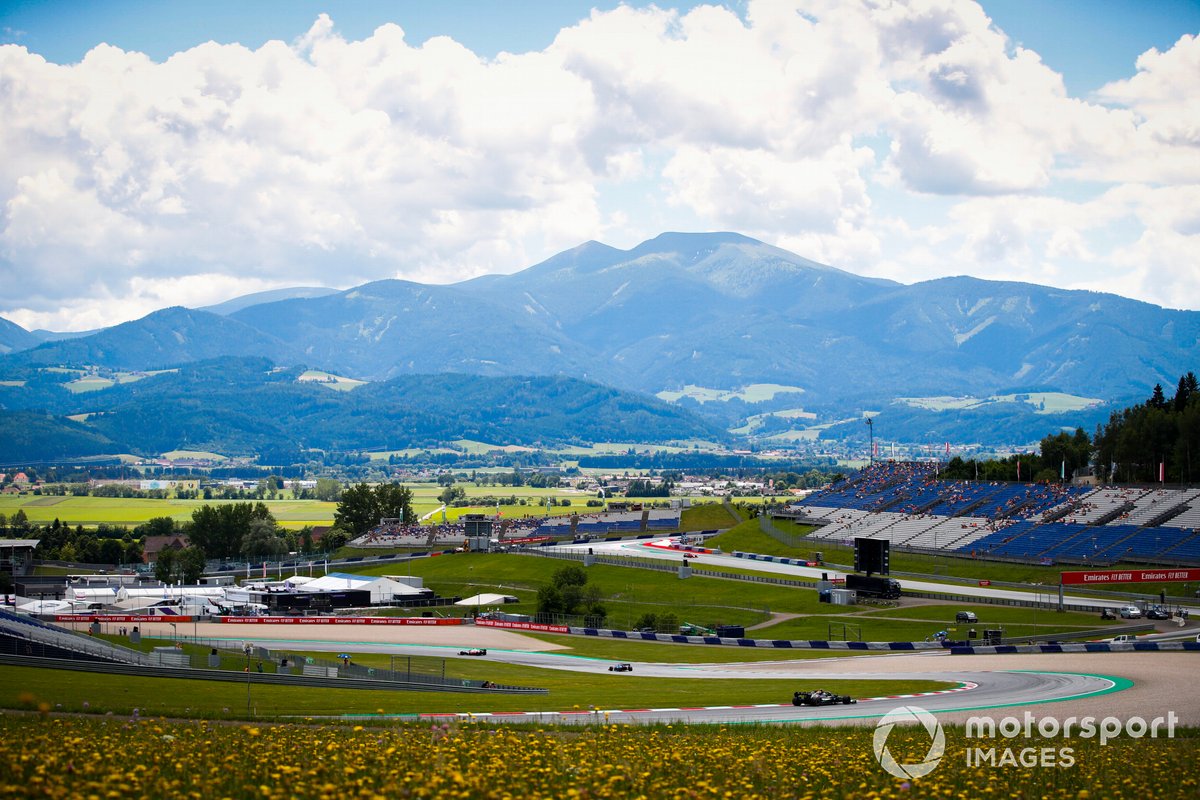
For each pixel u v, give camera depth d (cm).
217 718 7819
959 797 4875
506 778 4662
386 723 7650
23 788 3938
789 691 10962
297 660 12225
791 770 5469
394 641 16762
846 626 16850
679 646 16412
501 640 17088
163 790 4244
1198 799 5053
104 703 8525
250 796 4294
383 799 4050
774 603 19525
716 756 5719
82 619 18362
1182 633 13862
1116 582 17000
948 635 15175
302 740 5956
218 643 15112
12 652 11131
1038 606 16750
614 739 6525
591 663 14400
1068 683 10750
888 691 10700
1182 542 19150
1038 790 5225
